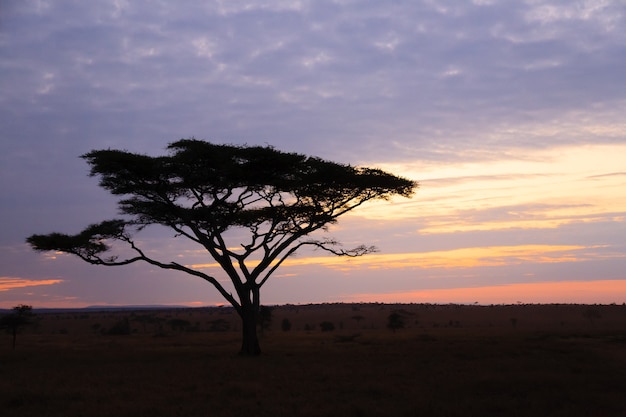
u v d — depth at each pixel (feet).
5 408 54.90
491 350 118.52
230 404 55.01
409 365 87.86
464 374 75.20
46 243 114.11
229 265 118.83
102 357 117.50
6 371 89.15
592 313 378.94
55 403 56.95
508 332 216.95
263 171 110.63
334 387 65.21
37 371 88.28
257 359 104.32
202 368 88.02
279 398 57.93
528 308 524.11
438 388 63.57
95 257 117.70
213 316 492.95
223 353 125.18
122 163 106.93
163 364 96.32
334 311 573.74
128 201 117.19
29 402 58.13
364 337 196.34
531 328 270.67
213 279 119.75
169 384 70.49
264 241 120.16
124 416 50.26
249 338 118.01
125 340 204.54
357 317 371.97
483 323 351.87
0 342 201.46
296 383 68.74
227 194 114.73
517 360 94.63
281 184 112.16
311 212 119.24
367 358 102.42
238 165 109.40
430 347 130.52
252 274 120.57
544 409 50.90
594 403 54.08
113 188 112.88
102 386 69.21
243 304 119.44
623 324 310.24
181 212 116.57
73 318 514.27
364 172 115.55
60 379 76.43
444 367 84.43
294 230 121.49
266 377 75.66
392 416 48.73
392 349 125.29
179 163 106.93
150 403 56.39
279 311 614.75
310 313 528.22
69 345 176.86
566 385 65.16
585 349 120.98
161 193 114.01
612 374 75.51
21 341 208.13
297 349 133.18
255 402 56.08
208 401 57.57
